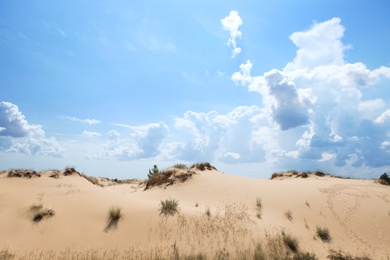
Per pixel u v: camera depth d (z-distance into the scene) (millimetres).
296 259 9711
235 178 23000
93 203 13094
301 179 26484
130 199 14961
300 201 16094
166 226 11547
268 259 9617
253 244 10523
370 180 22562
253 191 18562
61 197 13117
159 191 20969
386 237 11828
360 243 11375
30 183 14078
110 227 11305
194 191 19672
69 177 16969
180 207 14016
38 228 10445
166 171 24281
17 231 10078
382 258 10008
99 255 9352
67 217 11453
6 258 8523
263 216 13680
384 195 16906
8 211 10984
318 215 14203
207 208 14578
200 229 11461
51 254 9109
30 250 9172
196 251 9867
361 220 13492
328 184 19891
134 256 9414
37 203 11898
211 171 25531
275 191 18328
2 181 13406
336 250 10641
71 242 10008
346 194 17188
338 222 13391
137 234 10914
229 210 14328
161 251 9805
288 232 11812
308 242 11258
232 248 10195
